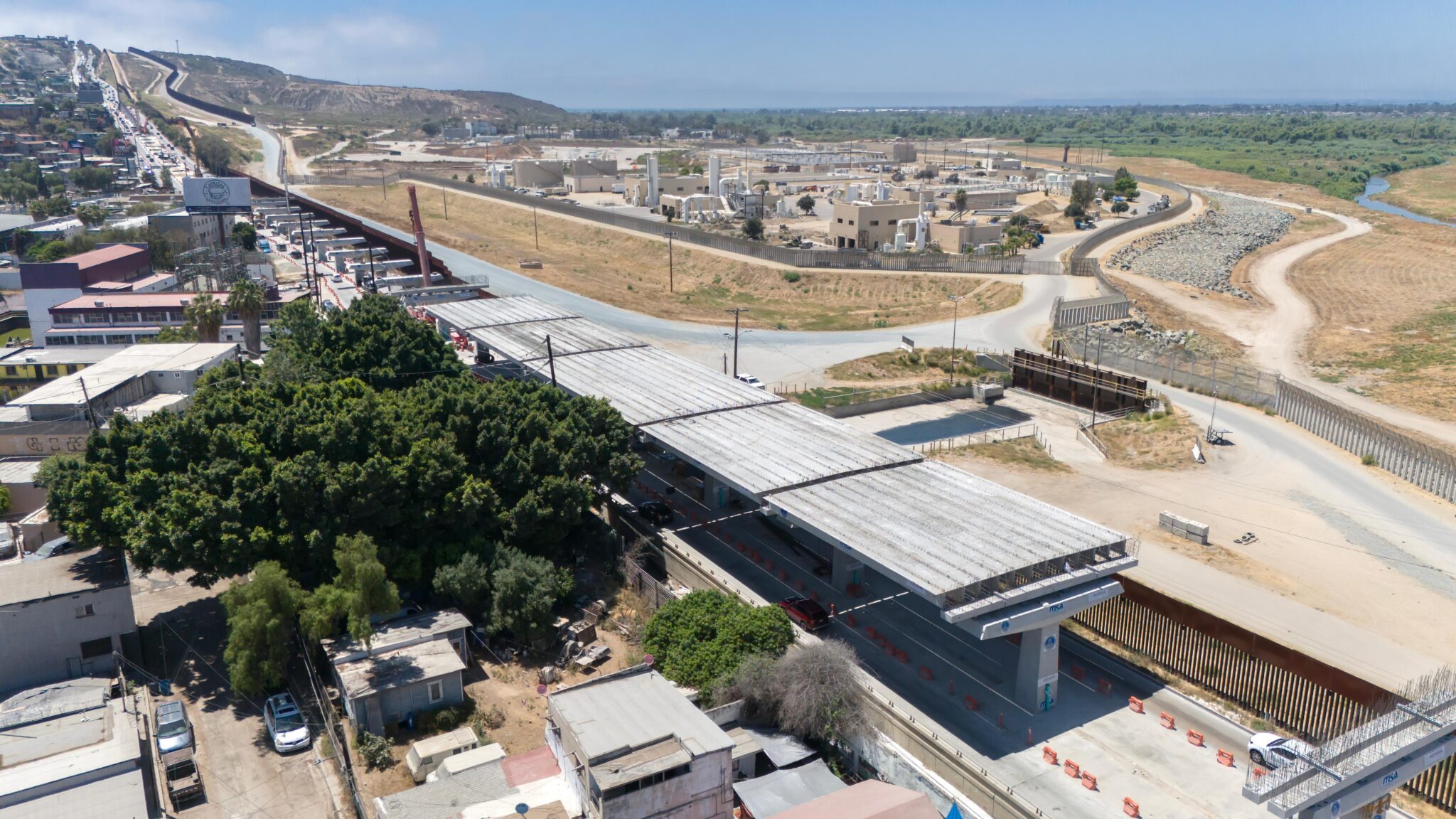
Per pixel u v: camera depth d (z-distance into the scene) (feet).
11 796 132.26
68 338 397.19
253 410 198.70
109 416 268.62
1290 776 104.63
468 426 202.90
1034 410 346.54
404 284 516.32
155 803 140.77
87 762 140.15
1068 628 192.13
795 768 144.97
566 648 181.27
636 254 636.48
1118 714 162.81
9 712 154.30
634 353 304.30
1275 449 295.48
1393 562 219.41
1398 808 137.39
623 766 126.21
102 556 186.50
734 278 564.30
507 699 169.99
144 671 176.04
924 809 130.72
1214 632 168.45
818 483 202.39
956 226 636.48
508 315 356.79
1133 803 137.08
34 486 236.43
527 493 197.47
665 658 169.99
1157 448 299.17
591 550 222.48
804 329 447.42
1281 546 228.02
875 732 149.69
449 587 184.85
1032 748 153.07
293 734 155.94
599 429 220.43
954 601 155.22
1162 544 229.25
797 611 188.55
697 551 222.28
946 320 456.04
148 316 399.44
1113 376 342.64
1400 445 272.92
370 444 193.06
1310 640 184.65
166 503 174.29
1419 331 445.78
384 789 145.59
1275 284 563.07
